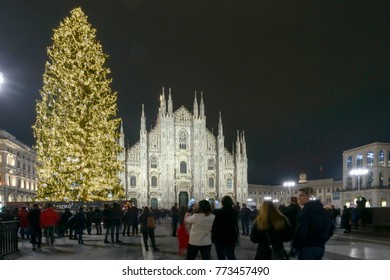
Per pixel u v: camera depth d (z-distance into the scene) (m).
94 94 40.81
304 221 9.03
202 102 115.00
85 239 29.42
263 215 9.45
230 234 11.73
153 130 111.06
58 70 40.53
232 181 115.69
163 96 112.69
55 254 20.36
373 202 87.50
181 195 110.94
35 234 22.62
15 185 94.19
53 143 39.31
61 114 40.09
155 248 21.78
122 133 107.38
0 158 87.12
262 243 9.49
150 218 21.98
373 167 91.75
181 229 15.28
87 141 39.53
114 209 26.80
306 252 9.13
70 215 31.23
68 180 39.12
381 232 30.94
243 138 118.06
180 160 112.25
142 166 107.12
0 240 18.19
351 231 34.16
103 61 42.75
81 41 41.22
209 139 115.94
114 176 42.78
